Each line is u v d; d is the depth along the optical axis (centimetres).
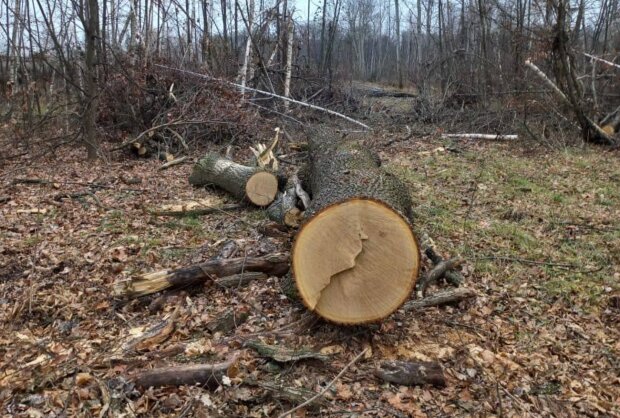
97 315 402
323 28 2064
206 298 419
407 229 340
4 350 353
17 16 1256
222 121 1076
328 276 343
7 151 1055
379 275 345
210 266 432
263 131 1187
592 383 338
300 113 1412
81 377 310
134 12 1556
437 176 868
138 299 414
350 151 582
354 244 341
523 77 1372
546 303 443
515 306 434
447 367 341
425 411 300
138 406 292
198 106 1109
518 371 344
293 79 1642
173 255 514
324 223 341
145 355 341
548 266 511
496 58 1620
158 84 1140
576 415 307
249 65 1548
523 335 391
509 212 669
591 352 374
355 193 429
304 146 1000
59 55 1147
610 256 538
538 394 324
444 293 425
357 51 3828
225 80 1207
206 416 285
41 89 1420
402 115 1612
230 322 380
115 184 808
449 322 399
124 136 1141
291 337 363
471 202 696
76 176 864
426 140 1256
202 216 649
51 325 388
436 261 489
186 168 945
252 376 318
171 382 309
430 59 2273
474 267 500
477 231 600
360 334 366
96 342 359
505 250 548
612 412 311
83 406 290
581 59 1588
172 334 371
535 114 1316
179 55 1476
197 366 316
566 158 1039
